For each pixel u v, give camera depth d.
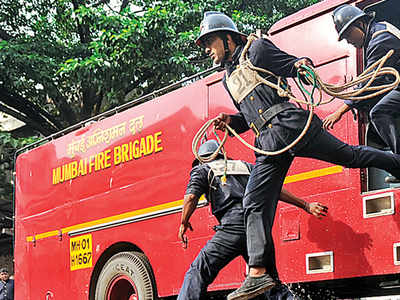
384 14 5.88
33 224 9.42
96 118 8.62
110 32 13.48
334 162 4.95
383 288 5.65
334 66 5.56
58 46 15.64
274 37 6.07
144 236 7.37
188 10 14.19
